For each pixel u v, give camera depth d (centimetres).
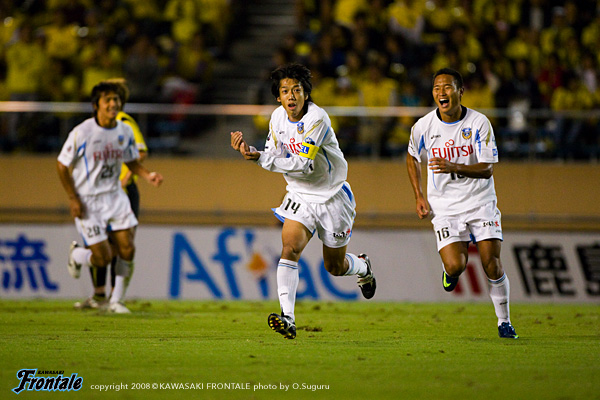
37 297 3959
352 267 2223
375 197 4609
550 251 4203
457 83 2094
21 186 4553
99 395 1352
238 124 4641
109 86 2730
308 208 2020
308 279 4038
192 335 2233
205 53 5272
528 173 4625
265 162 1947
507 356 1814
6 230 4031
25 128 4553
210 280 4050
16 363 1664
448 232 2120
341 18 5512
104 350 1872
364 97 4806
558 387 1427
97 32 5259
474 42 5216
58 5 5466
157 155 4612
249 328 2458
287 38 5131
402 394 1362
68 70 5050
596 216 4628
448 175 2116
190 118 4616
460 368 1633
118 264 2942
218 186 4625
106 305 3172
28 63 4903
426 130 2159
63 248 4053
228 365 1650
